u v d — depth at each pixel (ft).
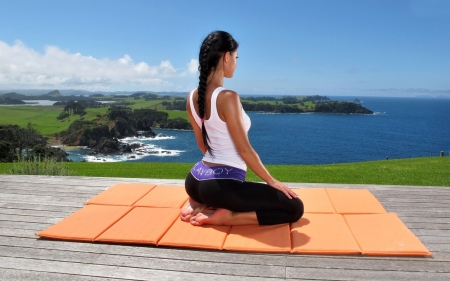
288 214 8.69
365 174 34.45
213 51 8.04
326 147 236.43
